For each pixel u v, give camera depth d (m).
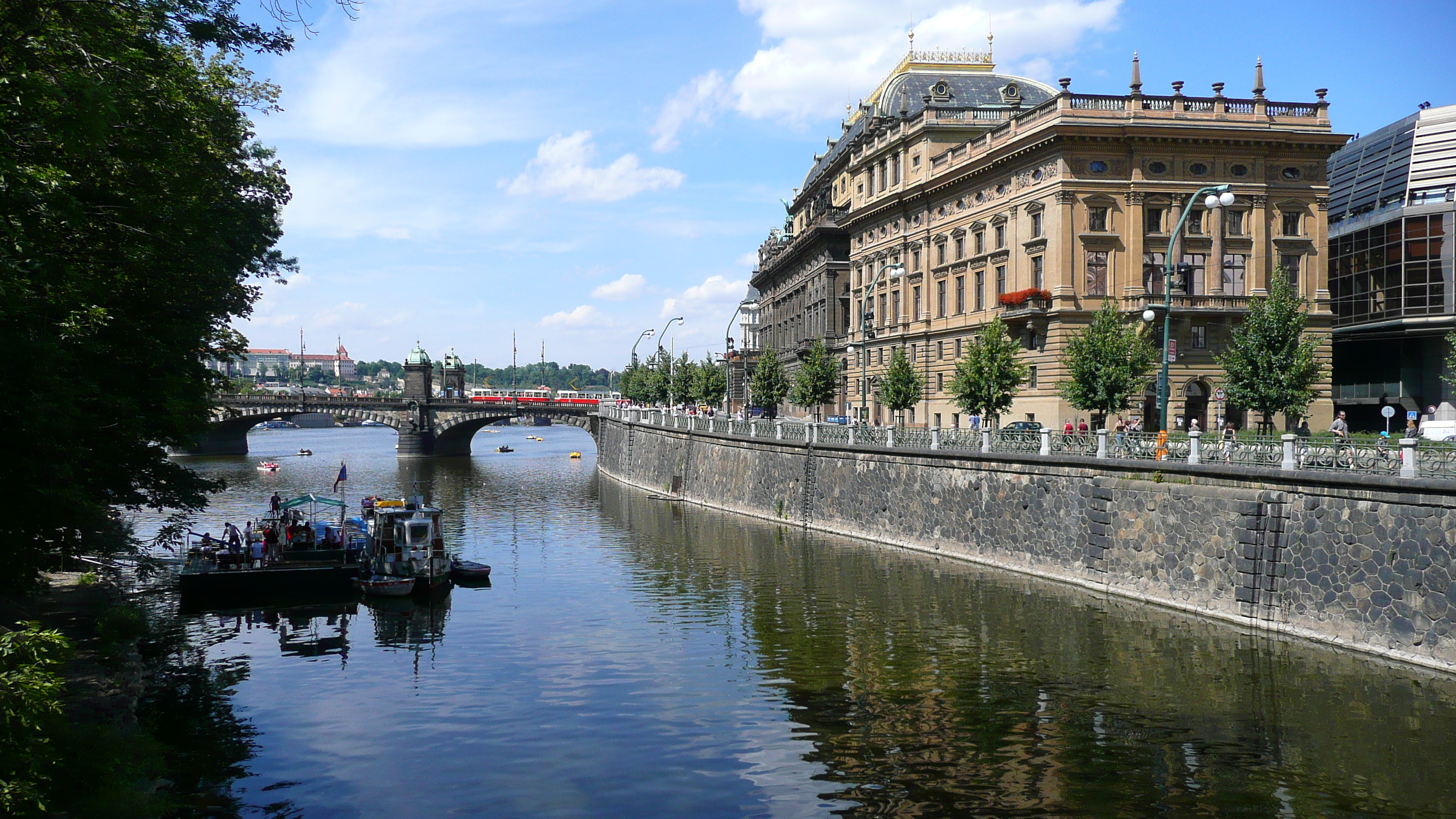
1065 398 52.25
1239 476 29.34
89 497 21.91
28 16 14.39
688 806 17.97
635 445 91.94
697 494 72.50
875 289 84.31
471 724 22.70
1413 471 24.39
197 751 21.06
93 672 22.39
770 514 59.56
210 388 28.59
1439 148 72.31
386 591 37.66
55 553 23.97
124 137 19.00
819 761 20.05
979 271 68.25
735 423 66.75
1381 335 72.50
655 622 32.66
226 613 36.00
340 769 20.00
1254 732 20.81
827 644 28.91
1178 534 31.44
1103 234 58.78
